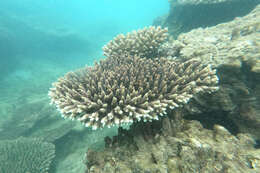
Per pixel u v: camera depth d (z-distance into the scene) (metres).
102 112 2.43
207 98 3.00
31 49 21.83
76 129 6.23
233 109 2.84
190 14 9.07
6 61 17.22
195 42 4.06
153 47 4.28
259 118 2.57
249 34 3.55
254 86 2.68
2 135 6.30
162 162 1.98
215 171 1.89
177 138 2.24
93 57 23.62
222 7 7.68
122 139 2.61
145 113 2.25
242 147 2.31
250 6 7.18
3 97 11.63
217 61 3.13
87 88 2.98
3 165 3.95
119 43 4.56
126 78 2.86
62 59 21.97
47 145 4.86
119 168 2.11
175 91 2.68
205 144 2.12
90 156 2.51
